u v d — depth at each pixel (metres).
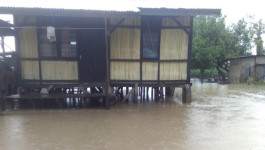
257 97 12.89
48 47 9.76
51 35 8.34
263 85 19.12
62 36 9.75
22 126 7.27
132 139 6.19
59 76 9.91
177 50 10.39
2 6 7.63
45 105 10.20
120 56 10.27
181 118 8.24
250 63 21.11
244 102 11.33
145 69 10.42
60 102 10.05
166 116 8.51
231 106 10.33
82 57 9.97
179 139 6.20
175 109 9.63
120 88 12.02
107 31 8.93
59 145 5.79
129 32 10.13
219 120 8.01
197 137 6.35
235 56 23.38
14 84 9.70
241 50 24.69
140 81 10.48
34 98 9.30
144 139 6.20
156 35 10.28
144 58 10.37
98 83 9.84
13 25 9.59
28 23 9.59
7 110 9.27
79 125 7.38
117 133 6.66
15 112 8.98
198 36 22.30
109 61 10.23
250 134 6.61
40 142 5.98
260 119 8.15
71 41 9.84
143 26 10.16
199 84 20.64
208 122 7.76
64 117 8.32
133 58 10.32
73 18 9.73
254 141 6.09
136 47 10.26
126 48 10.23
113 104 10.38
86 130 6.90
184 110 9.47
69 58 9.86
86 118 8.20
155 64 10.43
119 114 8.77
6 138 6.26
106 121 7.84
